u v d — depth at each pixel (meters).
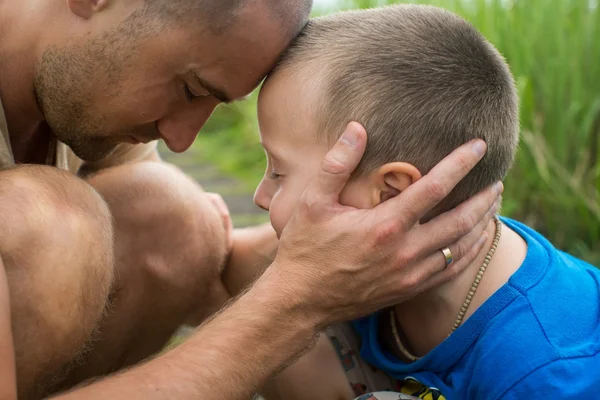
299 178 1.44
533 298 1.43
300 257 1.38
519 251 1.55
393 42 1.42
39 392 1.32
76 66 1.56
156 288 1.76
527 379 1.35
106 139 1.68
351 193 1.42
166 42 1.48
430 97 1.39
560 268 1.52
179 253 1.76
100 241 1.37
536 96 2.99
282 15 1.45
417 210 1.33
